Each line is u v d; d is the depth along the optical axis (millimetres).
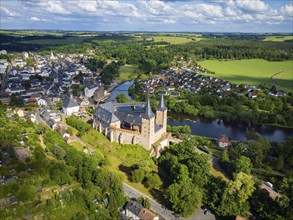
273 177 189125
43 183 151375
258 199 152625
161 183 172375
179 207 147750
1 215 131000
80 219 136000
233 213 147875
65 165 163250
